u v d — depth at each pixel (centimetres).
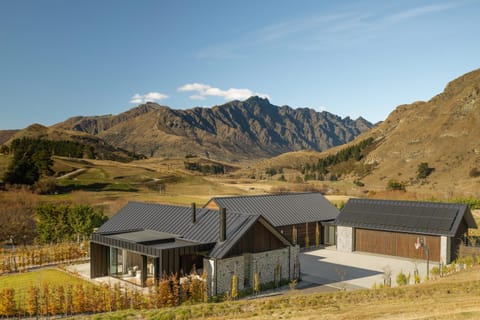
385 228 3438
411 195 7769
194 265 2298
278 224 3647
